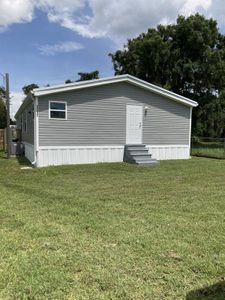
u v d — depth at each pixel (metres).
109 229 4.33
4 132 19.44
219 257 3.46
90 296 2.71
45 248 3.68
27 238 3.98
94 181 8.23
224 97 26.23
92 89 12.02
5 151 17.59
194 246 3.76
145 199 6.17
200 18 25.94
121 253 3.55
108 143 12.50
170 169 10.59
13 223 4.58
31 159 13.10
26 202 5.86
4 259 3.38
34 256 3.46
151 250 3.63
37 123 11.10
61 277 3.00
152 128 13.47
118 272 3.12
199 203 5.86
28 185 7.66
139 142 13.20
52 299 2.66
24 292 2.75
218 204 5.78
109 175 9.24
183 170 10.39
